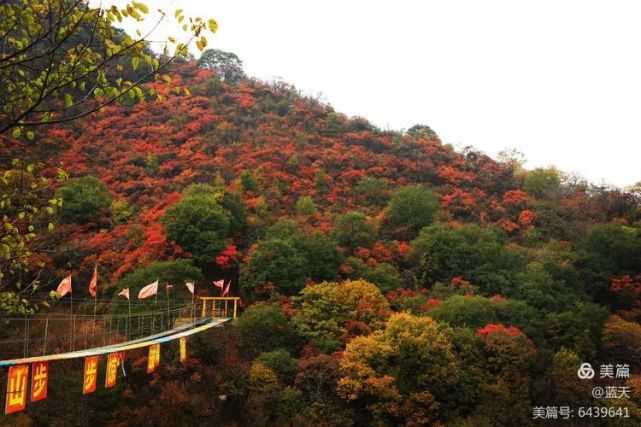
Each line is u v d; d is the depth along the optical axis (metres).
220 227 54.69
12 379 17.16
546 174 85.19
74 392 35.53
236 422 37.50
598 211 77.44
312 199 70.06
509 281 54.03
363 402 39.09
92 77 9.20
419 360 39.38
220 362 41.28
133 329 42.62
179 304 45.59
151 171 71.00
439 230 59.59
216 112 90.38
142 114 85.12
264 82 108.62
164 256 51.62
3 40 8.53
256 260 50.09
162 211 58.09
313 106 101.94
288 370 40.09
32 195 10.46
